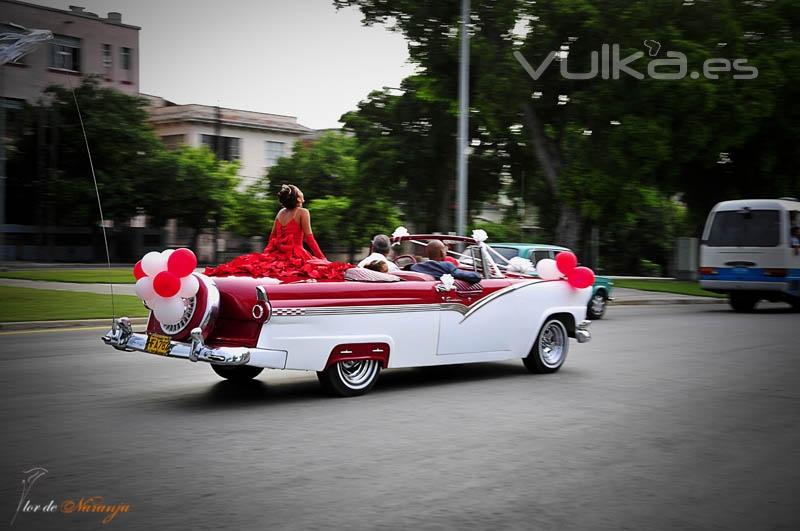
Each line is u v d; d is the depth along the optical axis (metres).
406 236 10.11
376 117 37.38
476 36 29.11
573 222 30.91
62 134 43.34
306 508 4.63
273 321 7.39
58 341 12.23
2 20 45.41
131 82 52.41
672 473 5.54
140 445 6.04
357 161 38.78
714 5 29.77
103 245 46.25
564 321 10.35
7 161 43.72
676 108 28.56
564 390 8.84
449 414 7.45
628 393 8.68
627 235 50.91
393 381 9.36
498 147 36.31
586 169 29.25
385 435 6.55
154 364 10.09
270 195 46.34
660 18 29.09
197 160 45.62
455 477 5.34
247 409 7.49
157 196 44.31
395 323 8.38
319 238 42.19
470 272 9.23
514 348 9.63
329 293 7.82
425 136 36.31
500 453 6.02
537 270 10.30
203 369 9.76
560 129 32.22
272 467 5.50
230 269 7.92
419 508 4.67
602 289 18.47
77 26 49.06
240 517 4.45
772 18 31.22
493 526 4.38
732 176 37.31
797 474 5.55
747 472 5.59
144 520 4.38
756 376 9.93
